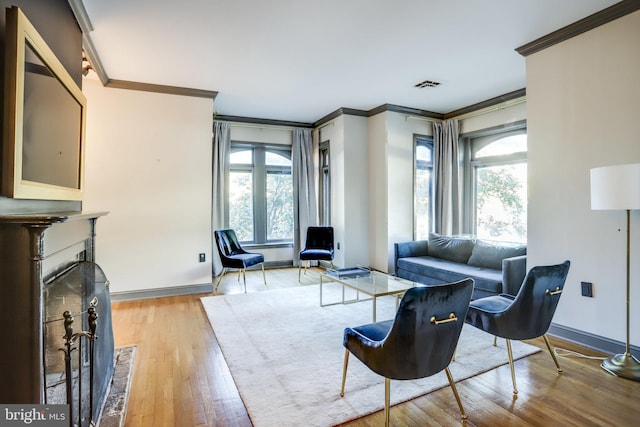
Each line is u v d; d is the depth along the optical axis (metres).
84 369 1.67
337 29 2.89
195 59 3.45
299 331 3.09
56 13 2.09
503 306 2.42
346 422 1.82
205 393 2.09
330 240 5.48
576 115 2.78
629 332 2.41
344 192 5.41
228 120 5.70
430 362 1.73
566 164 2.85
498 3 2.50
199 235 4.39
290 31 2.91
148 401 2.00
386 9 2.59
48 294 1.38
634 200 2.16
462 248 4.48
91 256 2.28
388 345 1.67
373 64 3.61
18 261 1.20
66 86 1.95
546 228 2.99
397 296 3.08
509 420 1.82
